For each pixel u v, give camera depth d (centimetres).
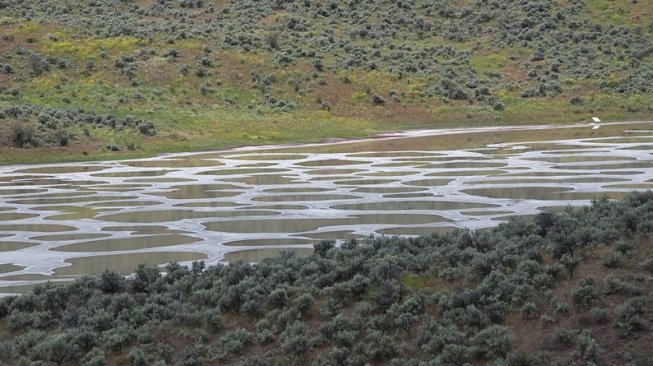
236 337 1589
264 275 1898
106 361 1584
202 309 1730
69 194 3816
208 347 1565
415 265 1811
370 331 1522
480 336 1416
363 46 9519
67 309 1808
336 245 2414
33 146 5569
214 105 7644
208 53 8619
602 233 1794
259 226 2852
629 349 1333
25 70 7819
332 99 8019
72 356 1593
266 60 8656
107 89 7612
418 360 1394
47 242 2695
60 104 7150
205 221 2997
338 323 1552
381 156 5156
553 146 5375
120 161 5309
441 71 8900
